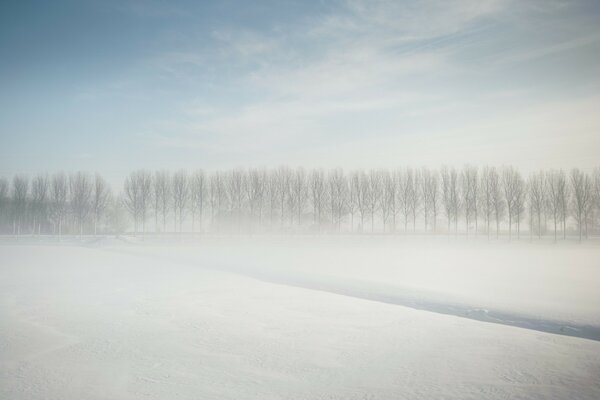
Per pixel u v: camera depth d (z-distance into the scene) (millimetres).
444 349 12172
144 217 81062
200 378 9844
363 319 15875
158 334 13742
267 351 11984
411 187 78750
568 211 71688
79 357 11398
